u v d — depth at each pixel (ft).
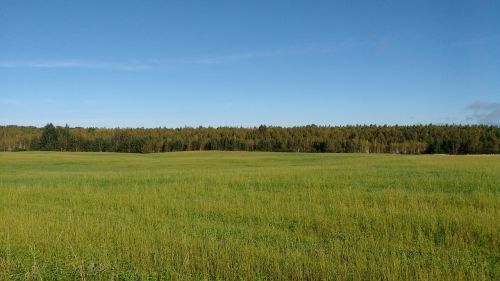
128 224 44.96
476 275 27.45
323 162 190.19
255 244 36.37
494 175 94.48
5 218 47.19
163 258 31.68
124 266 30.81
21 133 497.46
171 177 101.71
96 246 35.81
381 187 75.92
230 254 32.37
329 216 48.24
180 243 35.37
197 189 77.00
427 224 42.52
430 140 431.43
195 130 498.28
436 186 75.15
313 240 37.96
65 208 58.29
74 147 446.60
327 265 29.19
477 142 401.90
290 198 64.28
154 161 217.36
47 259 32.30
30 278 28.76
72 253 32.91
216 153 305.94
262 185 81.61
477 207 53.36
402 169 119.96
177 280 27.73
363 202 59.21
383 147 436.35
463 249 34.09
